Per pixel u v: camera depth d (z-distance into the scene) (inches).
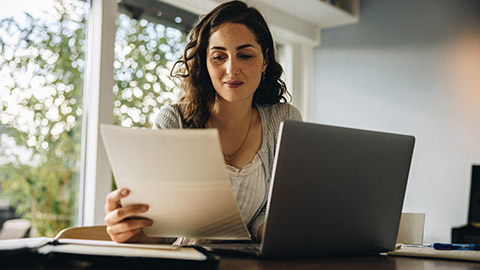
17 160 81.8
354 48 147.2
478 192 124.8
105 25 93.7
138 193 36.1
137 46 101.9
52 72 87.5
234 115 56.1
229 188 34.8
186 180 34.7
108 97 94.0
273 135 57.9
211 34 53.7
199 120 56.9
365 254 43.0
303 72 153.2
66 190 89.4
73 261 31.3
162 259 31.2
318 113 151.5
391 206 42.5
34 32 84.7
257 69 52.4
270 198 35.4
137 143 33.8
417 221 56.4
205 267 31.6
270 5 132.3
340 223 39.2
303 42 152.9
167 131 32.8
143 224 37.8
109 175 93.8
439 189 133.0
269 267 33.3
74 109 91.1
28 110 83.7
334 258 39.7
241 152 56.3
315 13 140.1
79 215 91.5
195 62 57.1
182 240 53.6
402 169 42.7
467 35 131.4
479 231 116.3
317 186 37.0
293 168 35.6
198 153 33.2
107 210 38.8
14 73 81.7
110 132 34.1
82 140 92.4
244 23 53.5
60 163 88.5
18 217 81.7
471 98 130.1
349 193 39.0
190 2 112.4
